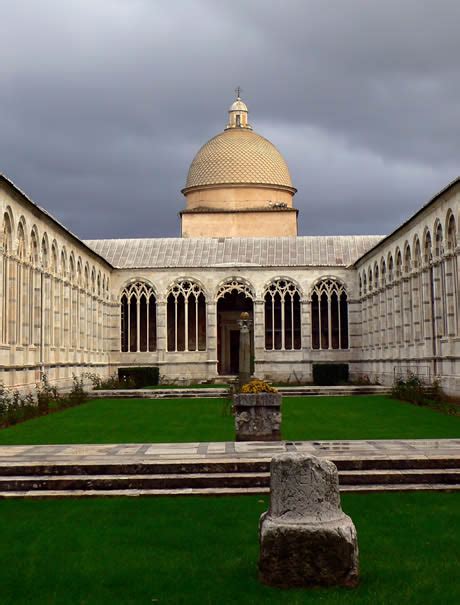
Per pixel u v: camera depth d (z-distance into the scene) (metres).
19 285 42.84
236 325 81.69
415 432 27.52
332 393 53.47
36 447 22.14
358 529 14.36
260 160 86.19
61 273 53.19
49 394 43.47
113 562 12.70
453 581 11.43
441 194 43.69
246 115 91.75
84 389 59.28
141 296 73.38
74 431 29.44
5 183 38.50
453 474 18.31
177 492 17.75
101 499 17.48
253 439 24.08
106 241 77.81
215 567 12.31
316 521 11.29
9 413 33.81
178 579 11.78
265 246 76.50
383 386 57.09
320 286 73.19
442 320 46.38
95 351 66.12
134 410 40.84
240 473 18.59
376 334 65.88
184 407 42.75
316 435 26.70
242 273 72.94
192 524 15.01
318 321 74.38
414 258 52.59
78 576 12.05
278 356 72.19
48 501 17.38
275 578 11.23
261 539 11.39
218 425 31.16
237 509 16.28
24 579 11.95
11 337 41.03
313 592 10.95
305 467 11.44
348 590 11.02
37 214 46.28
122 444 22.81
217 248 76.38
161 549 13.39
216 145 87.06
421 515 15.45
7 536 14.41
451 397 43.44
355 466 18.80
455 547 13.20
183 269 72.94
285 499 11.40
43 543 13.88
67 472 18.64
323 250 75.62
